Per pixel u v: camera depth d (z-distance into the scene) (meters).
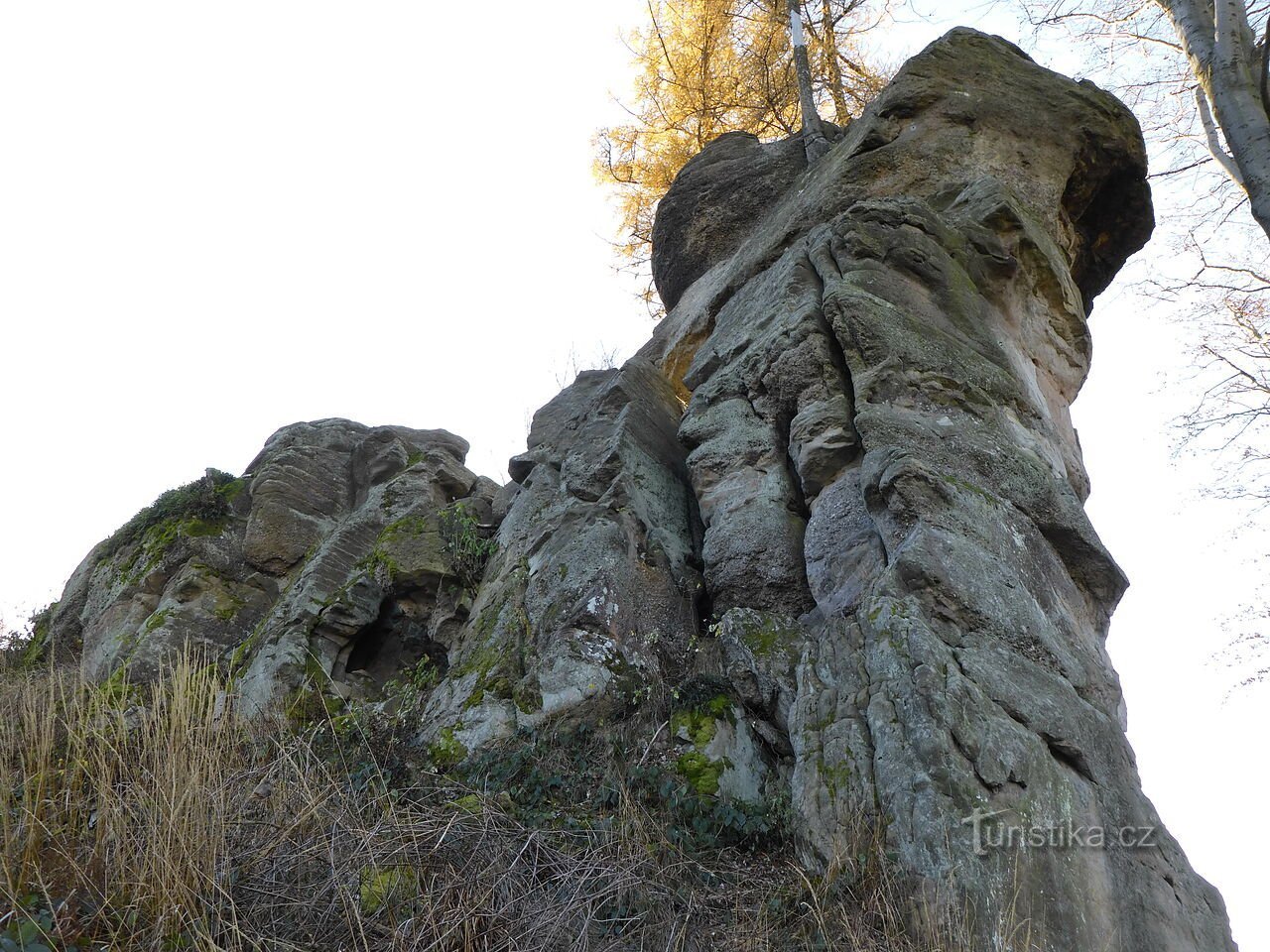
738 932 5.27
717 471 8.65
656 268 13.15
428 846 5.12
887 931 5.12
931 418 7.57
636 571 8.31
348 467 12.36
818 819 5.87
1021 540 7.08
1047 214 9.95
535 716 7.50
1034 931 5.20
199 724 5.33
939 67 10.77
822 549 7.57
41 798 4.69
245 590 11.26
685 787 6.69
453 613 9.50
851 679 6.30
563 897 5.03
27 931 4.05
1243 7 9.11
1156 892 5.73
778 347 8.57
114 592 11.76
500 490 11.30
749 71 16.75
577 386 11.45
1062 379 9.30
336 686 9.22
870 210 9.01
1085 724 6.23
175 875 4.35
